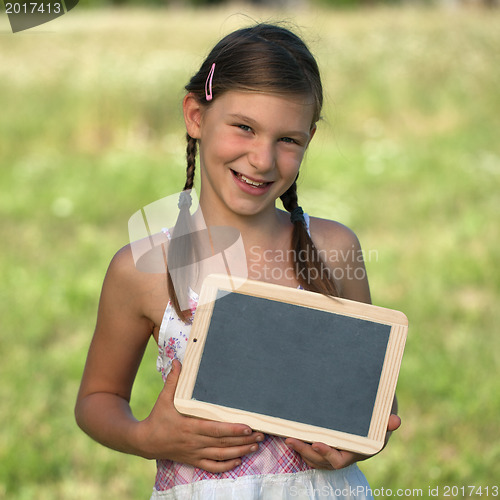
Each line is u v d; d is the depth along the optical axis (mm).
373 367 1907
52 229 8297
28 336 5770
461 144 11508
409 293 6500
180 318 2004
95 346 2195
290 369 1889
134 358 2188
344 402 1887
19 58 13680
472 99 13086
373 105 12914
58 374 5195
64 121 12156
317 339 1907
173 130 12148
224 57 1902
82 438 4461
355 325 1923
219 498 1910
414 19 17375
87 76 12641
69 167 10680
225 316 1905
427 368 5141
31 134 11898
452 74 13664
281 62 1860
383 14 18734
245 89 1850
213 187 1985
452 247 7559
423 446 4266
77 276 6934
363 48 14547
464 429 4480
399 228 8203
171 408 1883
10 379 5070
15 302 6316
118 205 9031
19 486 4047
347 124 12633
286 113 1862
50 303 6348
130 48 14766
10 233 8125
